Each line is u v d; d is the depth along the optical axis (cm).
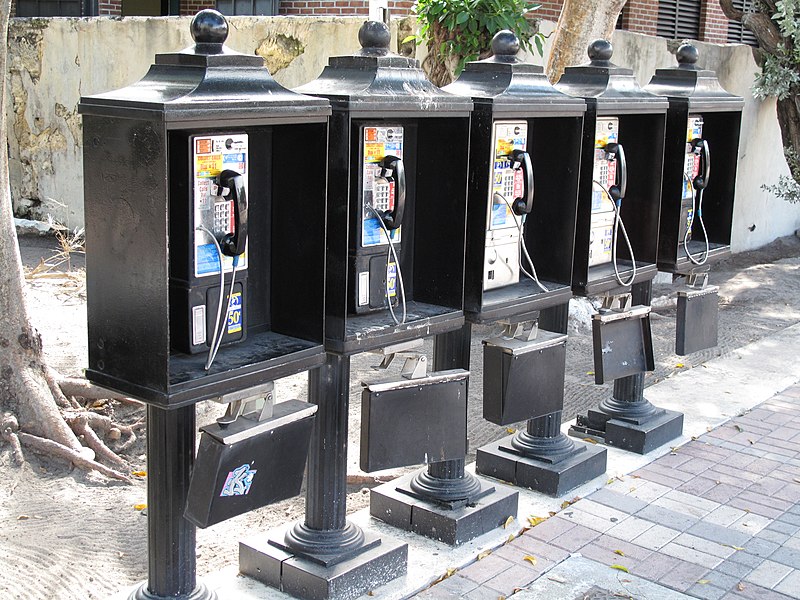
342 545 340
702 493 442
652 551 384
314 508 342
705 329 522
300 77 877
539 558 376
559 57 724
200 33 275
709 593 352
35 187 1053
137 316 268
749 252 1137
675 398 580
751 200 1123
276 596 335
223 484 288
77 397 516
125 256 268
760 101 1084
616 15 722
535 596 346
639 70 934
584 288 427
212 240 282
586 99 413
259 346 305
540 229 423
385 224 332
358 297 334
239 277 298
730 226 538
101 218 273
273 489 309
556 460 439
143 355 269
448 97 332
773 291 955
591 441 504
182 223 278
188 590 309
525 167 376
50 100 1020
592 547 386
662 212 489
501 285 398
